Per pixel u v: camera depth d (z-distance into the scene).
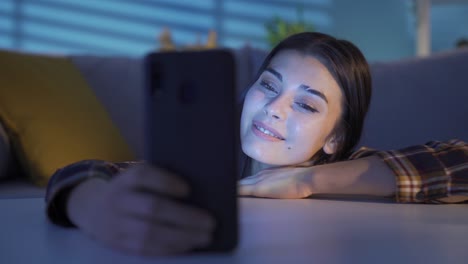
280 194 0.82
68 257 0.40
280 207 0.68
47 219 0.58
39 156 1.31
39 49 4.09
